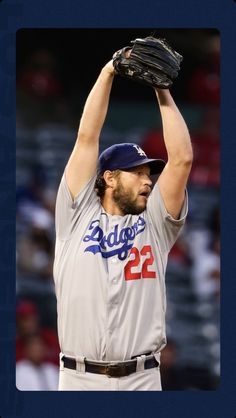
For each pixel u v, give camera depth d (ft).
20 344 83.05
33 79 117.08
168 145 42.27
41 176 104.73
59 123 115.14
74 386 41.96
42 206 99.71
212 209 108.99
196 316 96.32
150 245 42.96
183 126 42.42
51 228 95.76
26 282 90.63
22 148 108.58
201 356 92.12
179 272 98.94
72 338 42.04
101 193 44.96
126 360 41.11
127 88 119.96
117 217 43.86
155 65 42.06
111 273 41.91
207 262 101.19
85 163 43.27
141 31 122.31
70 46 120.98
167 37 124.06
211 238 105.60
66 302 42.37
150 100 120.57
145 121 118.93
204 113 121.60
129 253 42.45
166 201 42.96
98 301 41.70
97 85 42.91
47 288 90.79
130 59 42.16
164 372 90.12
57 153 109.81
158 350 42.27
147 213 43.75
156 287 42.57
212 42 124.77
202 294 98.32
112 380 41.11
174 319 95.45
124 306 41.52
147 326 41.78
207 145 116.57
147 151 115.75
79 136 43.16
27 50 119.14
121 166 44.34
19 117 112.57
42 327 87.92
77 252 42.68
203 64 124.57
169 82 42.22
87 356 41.60
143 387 41.39
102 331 41.32
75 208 43.39
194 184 112.78
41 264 92.68
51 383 82.23
